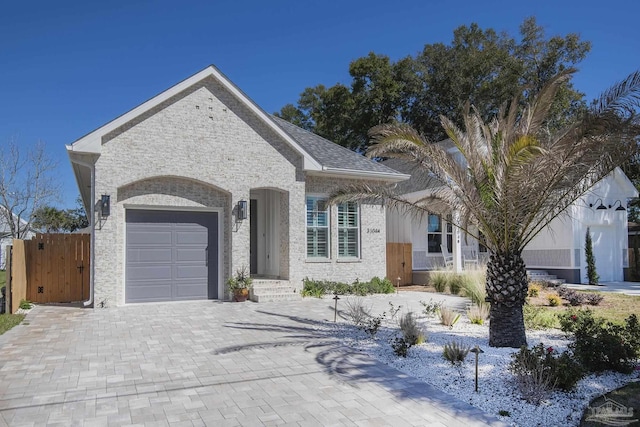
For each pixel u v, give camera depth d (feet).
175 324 37.17
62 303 48.03
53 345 29.99
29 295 47.73
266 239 61.16
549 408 19.29
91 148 44.14
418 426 17.43
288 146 54.75
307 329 35.35
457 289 58.65
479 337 32.37
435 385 22.21
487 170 30.04
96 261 44.70
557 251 74.49
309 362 26.12
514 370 22.07
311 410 18.93
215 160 50.21
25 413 18.45
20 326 36.19
